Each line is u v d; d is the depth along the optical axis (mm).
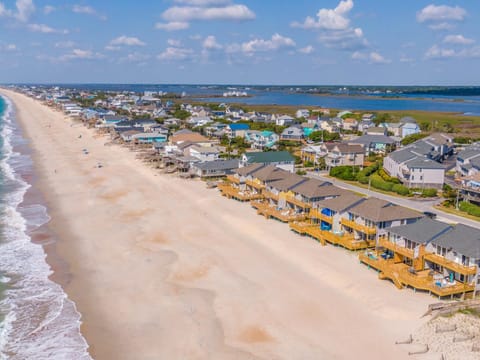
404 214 53500
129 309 40781
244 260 51312
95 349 34812
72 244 56562
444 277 43750
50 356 33906
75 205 73500
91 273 48312
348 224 56000
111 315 39781
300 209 66438
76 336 36562
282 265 49844
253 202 72688
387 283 44719
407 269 46375
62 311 40469
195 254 53031
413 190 80562
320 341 35219
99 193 81062
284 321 38250
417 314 38219
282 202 69438
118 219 66375
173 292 43781
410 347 33562
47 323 38469
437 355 32344
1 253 53406
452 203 71312
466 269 41094
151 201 76000
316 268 48656
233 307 40688
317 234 56844
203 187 86250
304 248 54656
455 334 34344
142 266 49875
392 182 84188
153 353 34219
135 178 93750
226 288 44438
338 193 63750
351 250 53250
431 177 82812
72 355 34031
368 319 38156
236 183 82375
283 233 60250
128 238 58531
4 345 35281
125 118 196625
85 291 44281
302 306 40625
